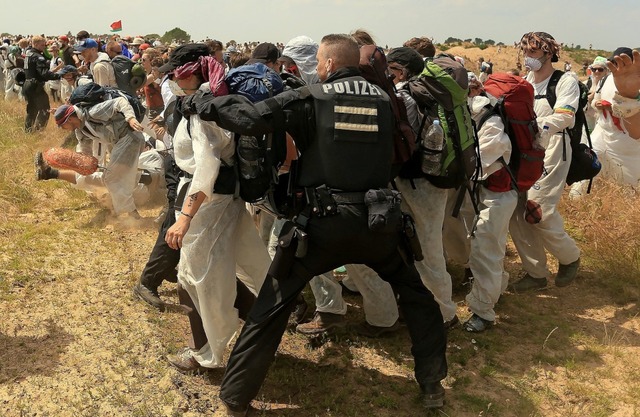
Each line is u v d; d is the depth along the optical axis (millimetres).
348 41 3166
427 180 3865
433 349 3322
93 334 3904
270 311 3094
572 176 4996
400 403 3502
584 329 4488
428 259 4031
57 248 5199
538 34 4723
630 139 7285
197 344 3506
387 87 3521
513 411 3502
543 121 4609
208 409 3305
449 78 3631
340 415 3371
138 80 8008
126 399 3303
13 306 4160
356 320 4461
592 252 5773
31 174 7422
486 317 4359
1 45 15586
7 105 13062
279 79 3299
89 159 5617
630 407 3598
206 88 3113
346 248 3061
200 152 3074
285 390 3562
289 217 3258
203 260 3271
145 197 6488
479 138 4113
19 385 3355
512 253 5910
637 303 4898
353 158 2998
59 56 13227
